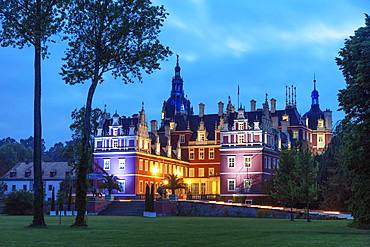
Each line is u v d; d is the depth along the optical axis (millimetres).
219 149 120250
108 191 105312
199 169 129625
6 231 34438
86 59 43125
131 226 43594
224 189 111062
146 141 117375
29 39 40656
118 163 113375
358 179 39406
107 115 119750
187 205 88812
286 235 31594
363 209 39938
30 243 24859
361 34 36969
